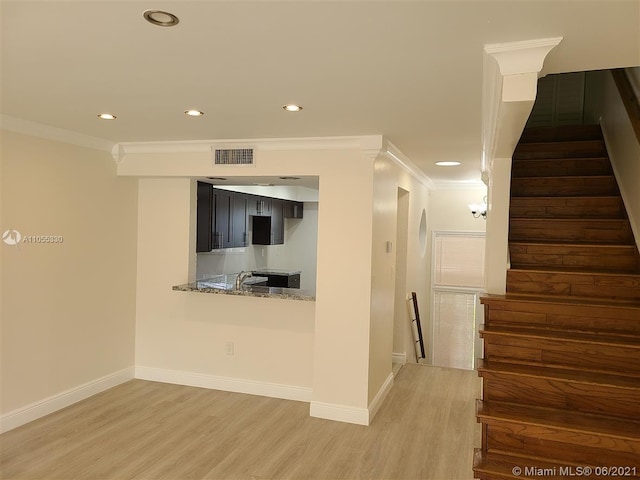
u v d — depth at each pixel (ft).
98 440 11.43
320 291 13.20
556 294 11.04
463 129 11.23
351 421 12.88
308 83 7.91
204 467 10.30
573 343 9.24
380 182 13.60
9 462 10.25
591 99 17.52
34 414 12.38
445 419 13.23
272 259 26.00
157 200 15.72
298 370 14.42
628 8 4.95
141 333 16.01
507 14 5.19
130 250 15.69
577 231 12.33
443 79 7.54
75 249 13.48
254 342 14.83
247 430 12.22
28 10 5.37
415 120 10.43
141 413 13.14
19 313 11.89
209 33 5.96
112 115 10.67
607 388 8.38
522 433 8.20
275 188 23.16
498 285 11.41
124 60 7.00
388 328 15.38
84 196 13.73
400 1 4.97
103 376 14.75
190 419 12.82
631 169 11.51
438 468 10.48
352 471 10.28
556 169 14.32
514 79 6.10
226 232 19.42
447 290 24.17
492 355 9.75
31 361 12.26
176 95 8.87
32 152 12.03
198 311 15.42
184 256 15.49
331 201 13.07
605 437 7.72
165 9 5.31
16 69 7.47
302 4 5.10
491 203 11.48
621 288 10.53
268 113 10.12
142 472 10.02
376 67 7.05
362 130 11.69
